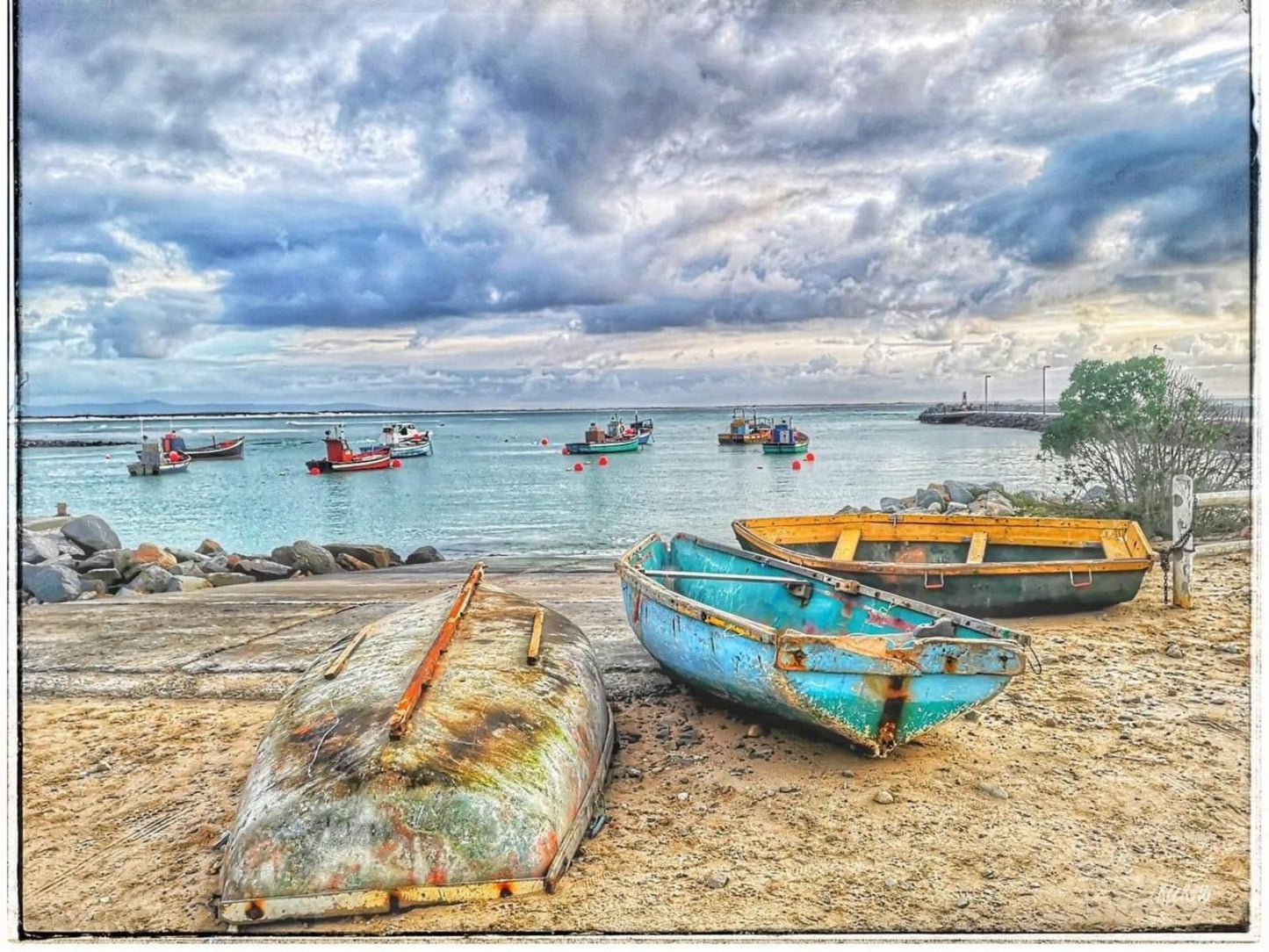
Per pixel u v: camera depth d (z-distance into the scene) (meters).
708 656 5.72
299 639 9.05
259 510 30.42
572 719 4.79
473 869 3.84
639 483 33.38
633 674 7.36
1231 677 6.86
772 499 27.52
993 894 3.99
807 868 4.24
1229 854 4.32
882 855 4.37
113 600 12.02
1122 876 4.14
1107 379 13.18
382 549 18.47
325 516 28.36
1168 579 10.24
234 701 7.05
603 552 18.75
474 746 4.15
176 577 15.20
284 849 3.76
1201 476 12.49
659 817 4.80
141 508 31.81
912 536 10.86
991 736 5.81
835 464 39.03
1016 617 8.84
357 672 4.97
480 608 6.05
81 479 43.56
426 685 4.52
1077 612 8.87
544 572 14.00
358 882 3.76
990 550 10.45
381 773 3.85
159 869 4.36
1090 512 13.78
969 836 4.54
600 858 4.32
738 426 58.97
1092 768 5.30
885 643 4.96
